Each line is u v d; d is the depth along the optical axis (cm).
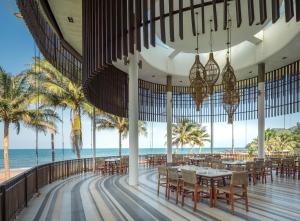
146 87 1477
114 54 364
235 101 698
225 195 640
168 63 1307
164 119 1551
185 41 957
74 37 860
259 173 873
